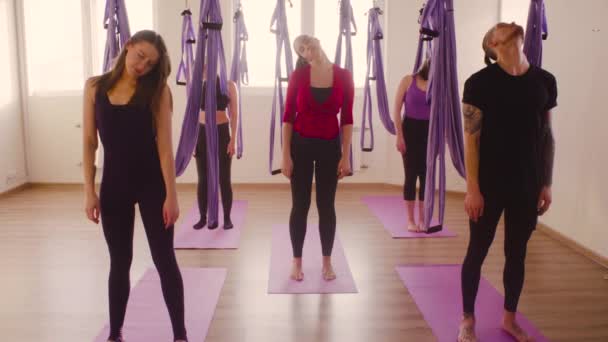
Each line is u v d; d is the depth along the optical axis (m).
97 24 6.27
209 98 3.77
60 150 6.38
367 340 2.65
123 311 2.34
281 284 3.35
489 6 5.61
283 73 6.35
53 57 6.31
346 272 3.55
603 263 3.68
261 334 2.71
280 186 6.43
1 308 3.02
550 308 3.00
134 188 2.18
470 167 2.36
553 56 4.45
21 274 3.55
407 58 6.09
